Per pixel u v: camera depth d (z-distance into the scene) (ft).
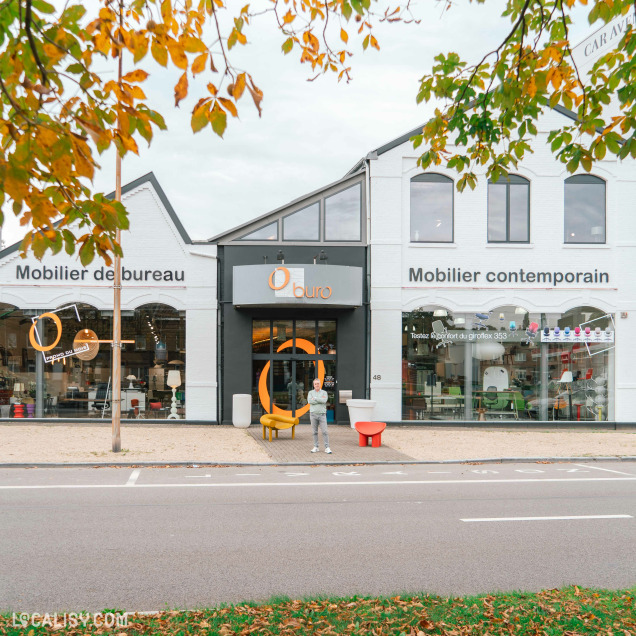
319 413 48.98
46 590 18.98
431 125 20.86
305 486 36.52
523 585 19.94
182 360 65.46
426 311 67.15
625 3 16.67
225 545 23.99
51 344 64.95
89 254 11.72
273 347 66.59
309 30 16.84
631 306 68.08
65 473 39.99
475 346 67.36
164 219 65.98
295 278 61.46
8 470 40.91
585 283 68.08
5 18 11.00
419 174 67.51
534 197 67.92
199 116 11.79
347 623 15.66
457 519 28.68
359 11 15.40
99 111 11.27
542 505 31.96
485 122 20.25
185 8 13.37
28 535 25.08
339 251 66.74
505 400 67.31
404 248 67.21
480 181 67.56
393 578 20.49
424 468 44.47
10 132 10.25
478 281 67.51
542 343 67.77
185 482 37.35
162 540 24.58
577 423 67.21
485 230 67.62
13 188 9.70
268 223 66.59
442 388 66.95
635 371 67.87
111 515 28.58
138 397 65.21
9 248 64.64
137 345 65.36
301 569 21.30
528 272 67.82
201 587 19.40
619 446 55.01
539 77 18.08
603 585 20.01
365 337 66.64
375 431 52.85
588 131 18.45
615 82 17.85
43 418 64.39
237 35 12.98
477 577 20.70
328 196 67.10
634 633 14.98
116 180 47.91
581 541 25.22
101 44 12.27
